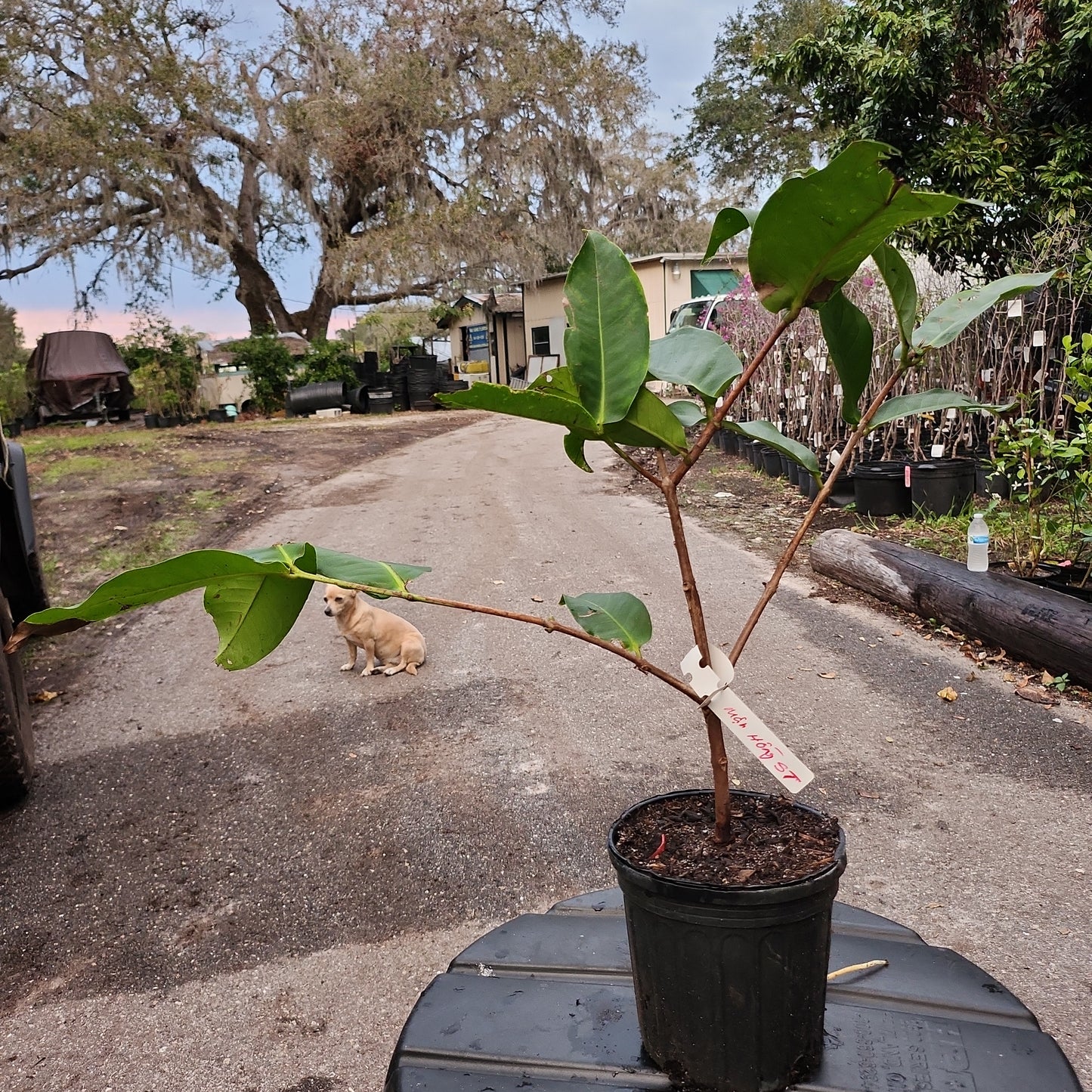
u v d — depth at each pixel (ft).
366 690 15.33
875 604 18.25
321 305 83.66
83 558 25.34
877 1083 4.99
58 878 10.27
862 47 27.40
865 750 12.21
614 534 25.36
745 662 15.52
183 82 67.67
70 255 70.03
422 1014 5.82
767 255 4.25
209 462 42.19
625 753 12.44
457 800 11.41
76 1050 7.63
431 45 76.23
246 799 11.84
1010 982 7.71
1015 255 26.21
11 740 11.43
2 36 64.44
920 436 26.81
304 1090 7.06
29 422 67.21
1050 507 21.75
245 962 8.65
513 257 74.28
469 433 55.36
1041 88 26.50
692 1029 5.00
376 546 25.44
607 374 4.61
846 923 6.61
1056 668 13.94
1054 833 10.01
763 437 5.17
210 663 17.24
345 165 73.15
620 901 7.07
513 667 15.96
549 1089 5.15
